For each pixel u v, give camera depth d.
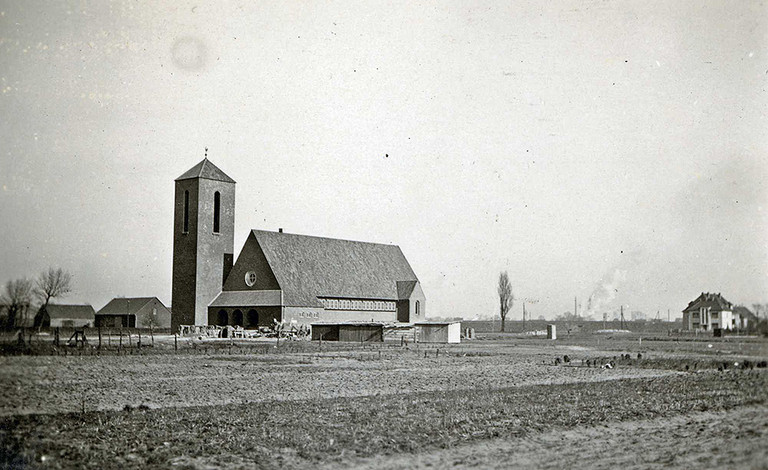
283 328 85.00
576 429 18.69
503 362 43.56
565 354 52.78
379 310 101.62
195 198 88.38
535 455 15.48
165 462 15.05
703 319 98.38
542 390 27.38
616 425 19.27
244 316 88.00
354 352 53.94
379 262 106.31
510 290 139.12
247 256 89.62
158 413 21.08
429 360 45.06
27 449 15.78
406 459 15.29
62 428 18.39
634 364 41.41
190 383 29.30
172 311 89.00
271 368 37.41
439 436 17.69
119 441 17.02
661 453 15.17
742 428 17.25
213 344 63.69
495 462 14.89
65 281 67.25
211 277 89.25
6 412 20.36
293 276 89.62
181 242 89.00
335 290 94.56
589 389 27.70
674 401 23.70
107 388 27.11
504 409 22.11
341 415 20.88
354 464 14.88
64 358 39.88
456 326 79.12
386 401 23.95
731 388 26.48
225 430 18.45
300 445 16.66
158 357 44.53
